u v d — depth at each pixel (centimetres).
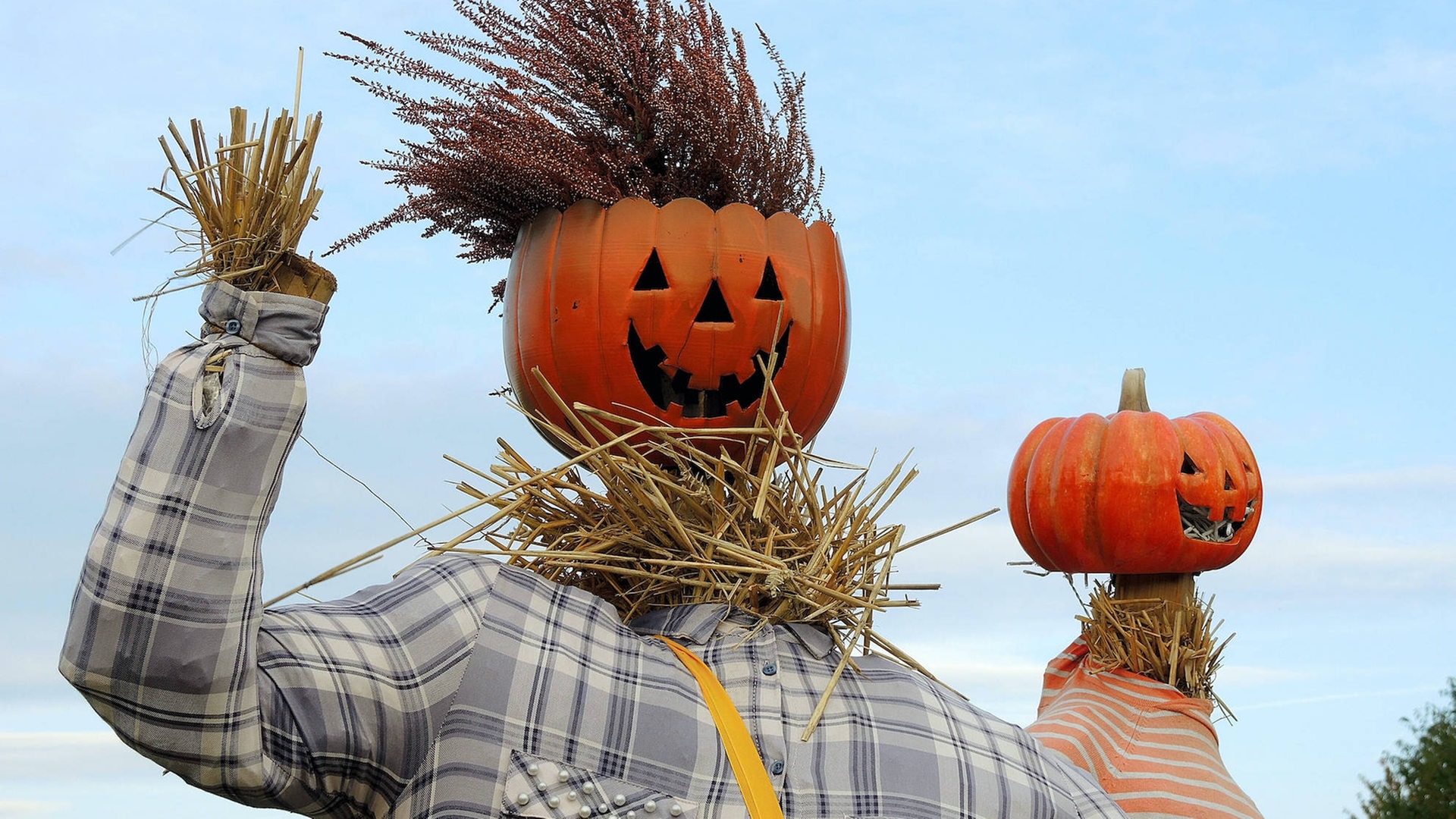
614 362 196
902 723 173
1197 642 259
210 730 126
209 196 133
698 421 198
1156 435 264
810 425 212
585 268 197
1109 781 238
